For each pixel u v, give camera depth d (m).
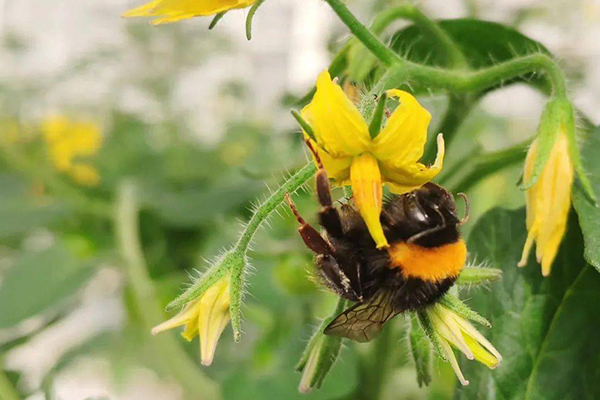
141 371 0.25
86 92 0.32
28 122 0.29
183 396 0.21
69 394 0.26
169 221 0.21
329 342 0.14
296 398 0.17
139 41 0.35
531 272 0.14
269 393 0.17
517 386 0.14
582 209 0.14
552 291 0.14
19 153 0.26
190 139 0.31
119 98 0.32
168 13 0.13
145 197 0.22
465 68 0.16
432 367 0.14
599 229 0.13
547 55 0.15
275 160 0.20
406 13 0.15
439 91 0.15
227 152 0.29
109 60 0.32
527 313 0.14
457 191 0.17
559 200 0.14
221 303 0.13
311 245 0.13
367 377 0.17
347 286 0.13
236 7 0.13
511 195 0.20
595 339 0.14
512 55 0.16
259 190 0.20
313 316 0.18
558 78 0.14
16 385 0.19
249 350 0.20
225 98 0.36
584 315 0.14
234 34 0.37
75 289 0.19
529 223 0.14
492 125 0.25
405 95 0.12
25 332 0.19
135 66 0.34
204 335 0.13
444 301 0.13
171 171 0.28
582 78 0.20
